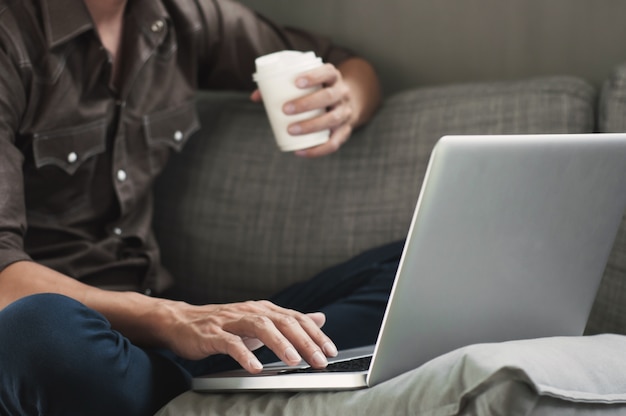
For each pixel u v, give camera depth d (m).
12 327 1.24
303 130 1.86
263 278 2.08
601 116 1.90
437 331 1.23
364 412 1.15
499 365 1.03
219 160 2.18
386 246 1.93
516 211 1.21
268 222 2.10
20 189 1.66
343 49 2.28
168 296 2.17
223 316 1.39
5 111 1.73
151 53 1.94
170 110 2.01
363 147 2.10
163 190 2.20
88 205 1.90
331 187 2.08
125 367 1.31
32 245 1.84
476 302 1.25
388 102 2.17
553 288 1.33
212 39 2.13
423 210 1.13
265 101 1.88
